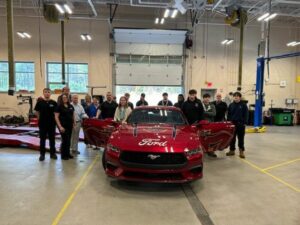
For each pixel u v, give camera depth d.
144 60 14.41
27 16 13.85
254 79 15.27
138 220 2.90
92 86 14.19
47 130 5.71
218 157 6.23
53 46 14.13
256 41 15.13
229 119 6.23
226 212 3.15
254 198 3.62
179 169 3.62
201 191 3.87
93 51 14.34
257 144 8.13
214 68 15.00
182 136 4.04
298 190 3.97
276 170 5.11
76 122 6.33
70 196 3.58
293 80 15.75
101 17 14.20
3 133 8.90
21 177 4.42
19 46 13.99
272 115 15.14
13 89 7.83
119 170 3.75
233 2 11.16
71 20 14.13
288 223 2.89
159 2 10.62
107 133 5.16
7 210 3.12
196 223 2.86
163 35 14.19
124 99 6.34
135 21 14.30
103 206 3.26
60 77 14.38
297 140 8.98
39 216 2.97
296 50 15.62
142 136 3.98
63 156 5.78
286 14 12.49
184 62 14.60
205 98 6.42
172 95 14.85
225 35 14.95
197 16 14.06
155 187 3.99
